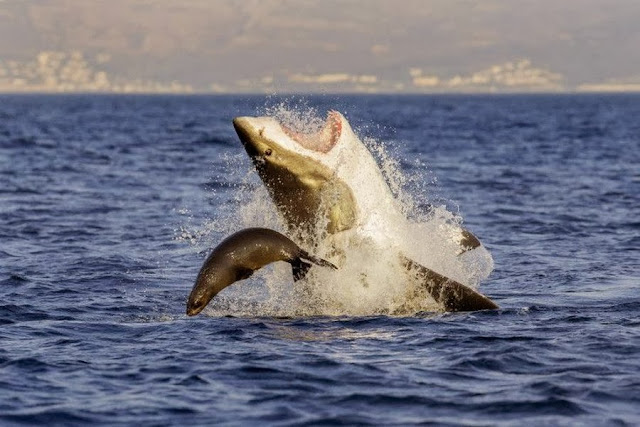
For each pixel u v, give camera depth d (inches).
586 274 1743.4
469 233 1439.5
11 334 1264.8
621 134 7657.5
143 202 3021.7
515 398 979.3
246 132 1283.2
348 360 1115.3
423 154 5305.1
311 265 1300.4
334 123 1349.7
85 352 1166.3
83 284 1651.1
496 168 4409.5
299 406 966.4
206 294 1220.5
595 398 976.3
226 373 1071.0
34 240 2197.3
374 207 1343.5
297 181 1302.9
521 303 1461.6
